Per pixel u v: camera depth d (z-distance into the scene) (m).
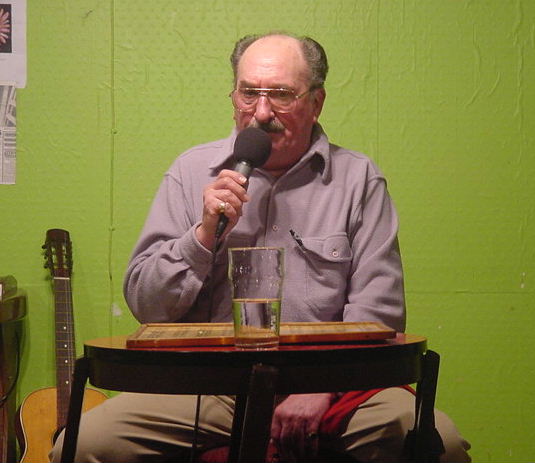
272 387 1.20
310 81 1.98
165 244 1.90
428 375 1.43
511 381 2.60
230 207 1.72
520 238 2.61
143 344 1.28
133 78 2.60
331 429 1.62
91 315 2.59
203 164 2.06
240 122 2.00
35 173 2.59
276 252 1.34
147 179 2.60
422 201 2.61
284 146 1.97
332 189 2.02
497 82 2.61
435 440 1.49
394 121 2.61
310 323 1.52
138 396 1.68
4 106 2.58
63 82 2.60
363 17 2.60
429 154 2.61
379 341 1.36
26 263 2.59
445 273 2.60
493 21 2.61
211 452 1.72
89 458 1.59
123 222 2.60
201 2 2.60
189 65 2.60
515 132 2.61
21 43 2.59
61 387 2.40
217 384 1.23
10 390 2.45
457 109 2.61
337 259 1.95
